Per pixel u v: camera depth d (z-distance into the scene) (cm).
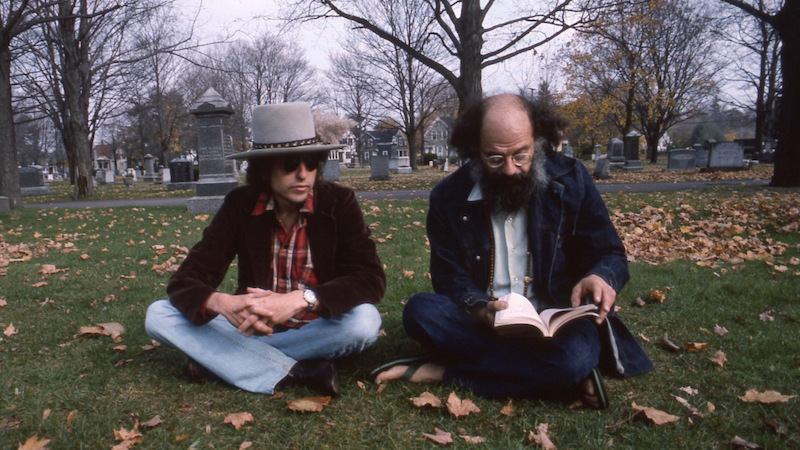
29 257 578
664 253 524
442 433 189
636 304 354
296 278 230
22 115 3844
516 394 215
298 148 204
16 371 250
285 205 223
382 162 2294
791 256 502
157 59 2570
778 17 1149
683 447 181
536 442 184
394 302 364
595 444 182
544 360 205
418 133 6156
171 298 218
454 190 228
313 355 230
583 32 1537
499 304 195
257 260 226
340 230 230
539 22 1459
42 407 211
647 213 776
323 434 192
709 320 317
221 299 208
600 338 222
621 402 213
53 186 2967
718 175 1762
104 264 525
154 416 203
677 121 3797
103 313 352
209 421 201
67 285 436
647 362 232
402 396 220
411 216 834
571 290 226
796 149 1155
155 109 4222
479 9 1461
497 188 212
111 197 1708
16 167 1273
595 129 4562
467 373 224
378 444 186
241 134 5056
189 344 221
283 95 4972
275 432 192
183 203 1320
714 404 211
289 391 225
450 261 230
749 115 5200
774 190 1083
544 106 214
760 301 351
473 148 214
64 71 1722
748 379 233
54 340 298
